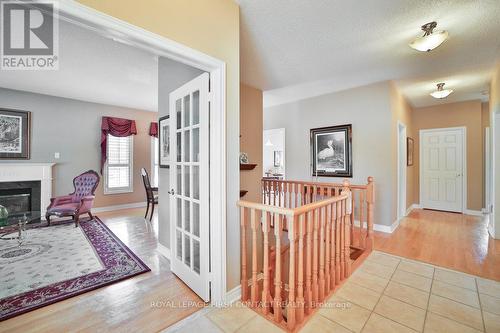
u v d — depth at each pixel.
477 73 3.43
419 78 3.63
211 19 1.70
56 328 1.59
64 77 3.62
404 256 2.74
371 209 2.91
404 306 1.81
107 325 1.62
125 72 3.40
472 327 1.58
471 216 4.68
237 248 1.93
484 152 4.81
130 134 5.71
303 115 4.81
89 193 4.60
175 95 2.27
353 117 4.08
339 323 1.63
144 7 1.34
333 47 2.64
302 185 3.68
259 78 3.59
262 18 2.10
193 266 2.04
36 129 4.52
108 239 3.40
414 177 5.54
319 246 1.89
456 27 2.24
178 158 2.28
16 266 2.50
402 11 2.01
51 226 4.08
